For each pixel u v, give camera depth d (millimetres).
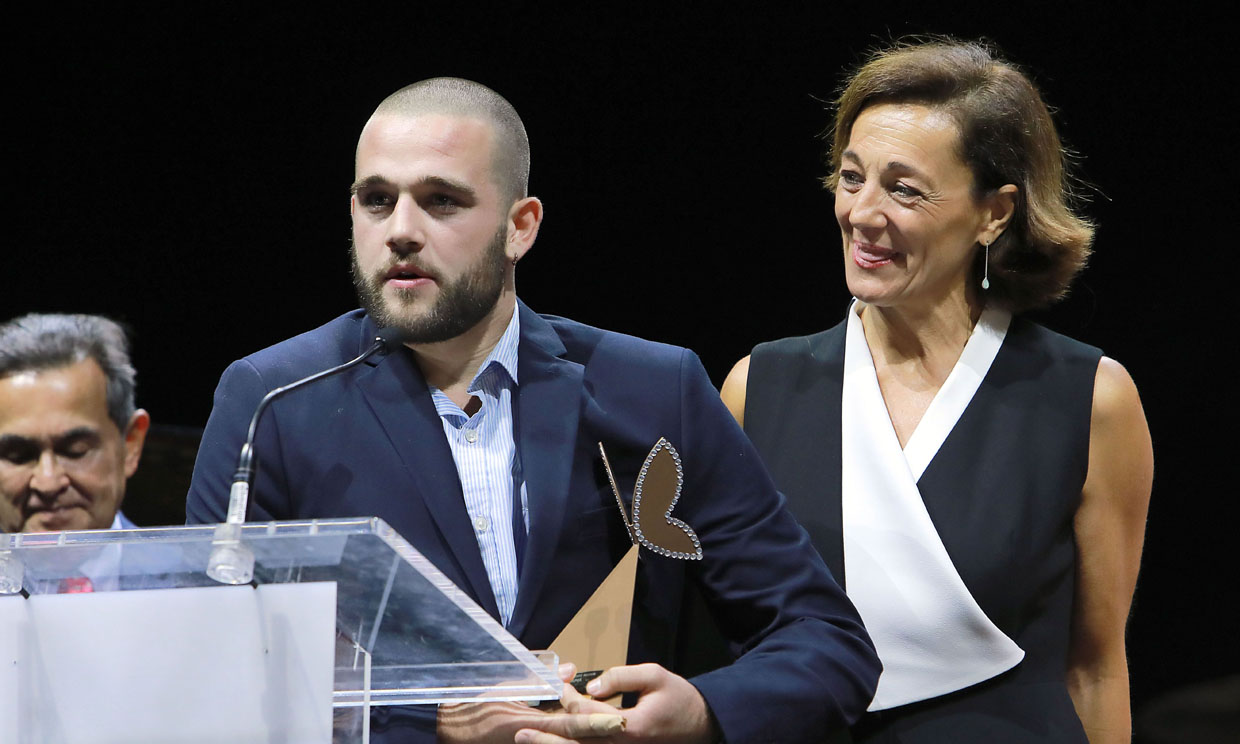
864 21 11477
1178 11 11094
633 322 11953
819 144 11656
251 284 12109
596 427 5559
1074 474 6703
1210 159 11188
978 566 6555
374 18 11891
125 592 3973
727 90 11766
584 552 5434
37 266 12008
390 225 5164
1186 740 10359
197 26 11922
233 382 5473
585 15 11805
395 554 3838
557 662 4516
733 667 5332
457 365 5539
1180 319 11383
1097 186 11367
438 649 4367
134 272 12062
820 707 5324
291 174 12062
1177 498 11555
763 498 5801
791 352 7254
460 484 5375
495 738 4887
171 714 3918
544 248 11977
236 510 4441
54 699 3898
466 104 5363
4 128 11938
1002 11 11266
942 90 6746
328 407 5398
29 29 11859
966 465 6715
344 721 4457
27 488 6914
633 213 11930
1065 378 6836
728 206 11852
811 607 5688
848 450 6805
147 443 8805
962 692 6520
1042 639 6645
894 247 6695
